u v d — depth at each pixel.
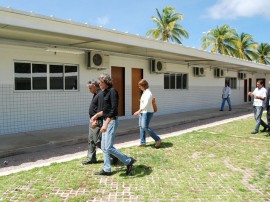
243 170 5.87
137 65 14.08
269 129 9.97
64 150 7.75
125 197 4.46
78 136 8.91
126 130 10.31
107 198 4.42
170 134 10.26
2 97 8.99
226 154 7.10
